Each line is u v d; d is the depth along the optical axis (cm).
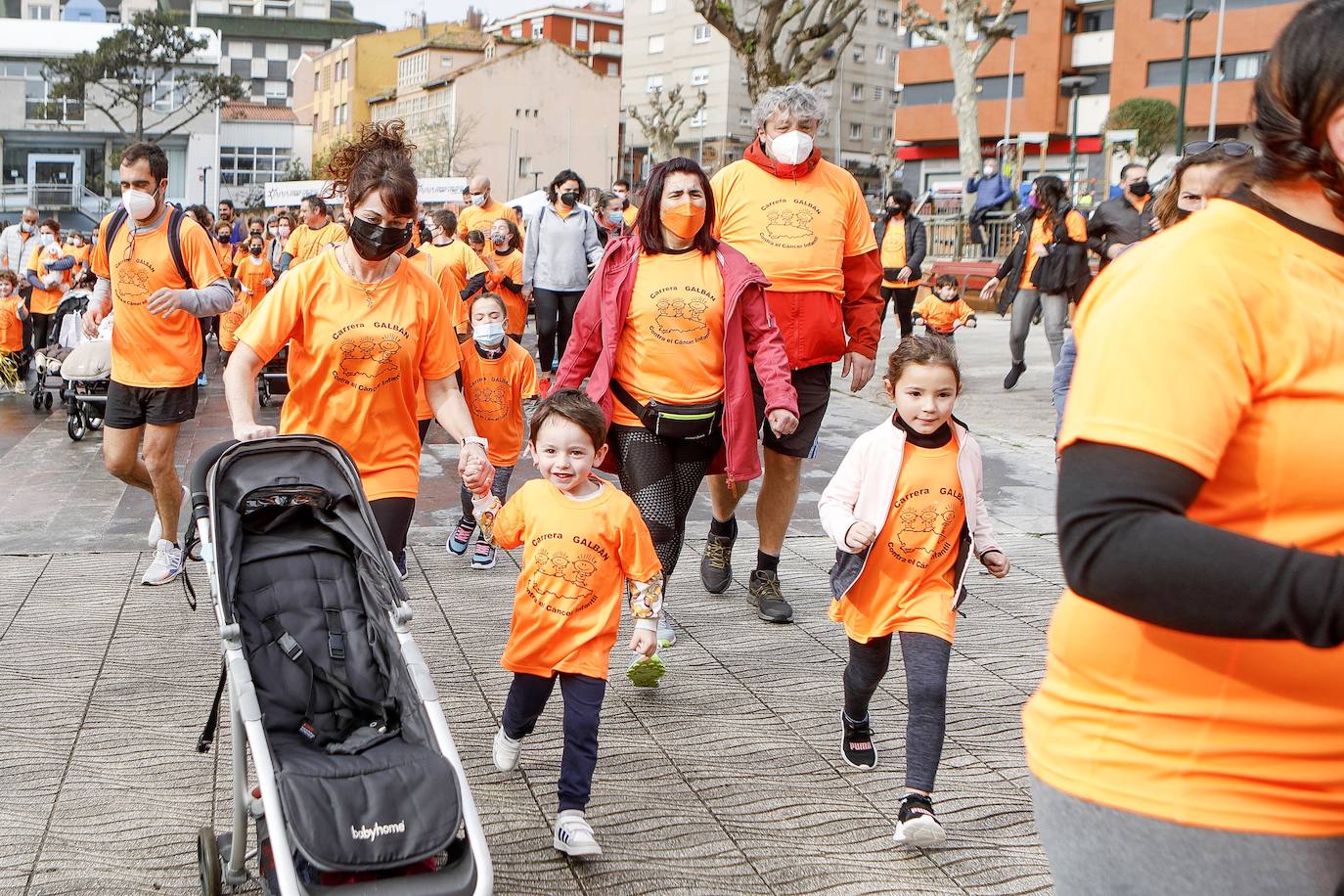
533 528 405
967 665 554
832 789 431
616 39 10875
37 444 1070
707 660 557
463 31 9625
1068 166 5700
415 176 427
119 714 479
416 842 292
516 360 715
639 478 523
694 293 515
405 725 335
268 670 344
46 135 6644
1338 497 156
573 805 379
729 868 375
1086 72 5719
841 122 8819
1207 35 5175
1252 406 157
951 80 5962
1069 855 174
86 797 410
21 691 500
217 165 6875
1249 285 157
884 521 410
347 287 437
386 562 351
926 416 404
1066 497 158
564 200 1248
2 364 1423
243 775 329
